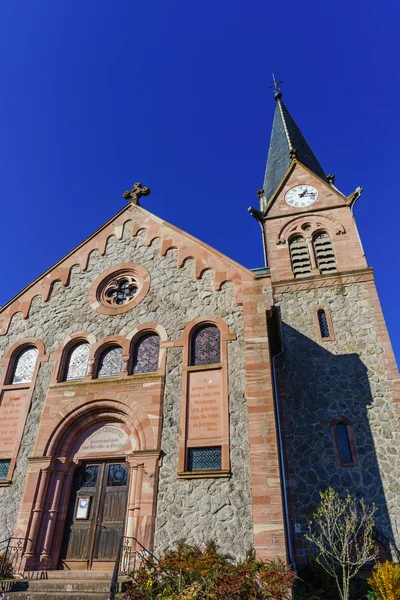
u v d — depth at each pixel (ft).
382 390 55.93
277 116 112.06
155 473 36.58
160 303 46.62
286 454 53.98
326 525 45.80
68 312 49.73
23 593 29.94
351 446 52.80
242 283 44.37
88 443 41.37
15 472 40.98
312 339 62.80
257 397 37.19
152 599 27.63
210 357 41.96
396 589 34.71
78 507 39.04
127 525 35.78
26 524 37.24
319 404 56.90
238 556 31.63
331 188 82.48
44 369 46.44
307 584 41.24
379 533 46.47
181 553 31.42
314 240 77.15
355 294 65.57
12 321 51.31
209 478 35.32
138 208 55.98
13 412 44.70
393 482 49.34
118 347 45.93
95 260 53.42
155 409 39.75
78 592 29.68
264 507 32.53
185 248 49.65
